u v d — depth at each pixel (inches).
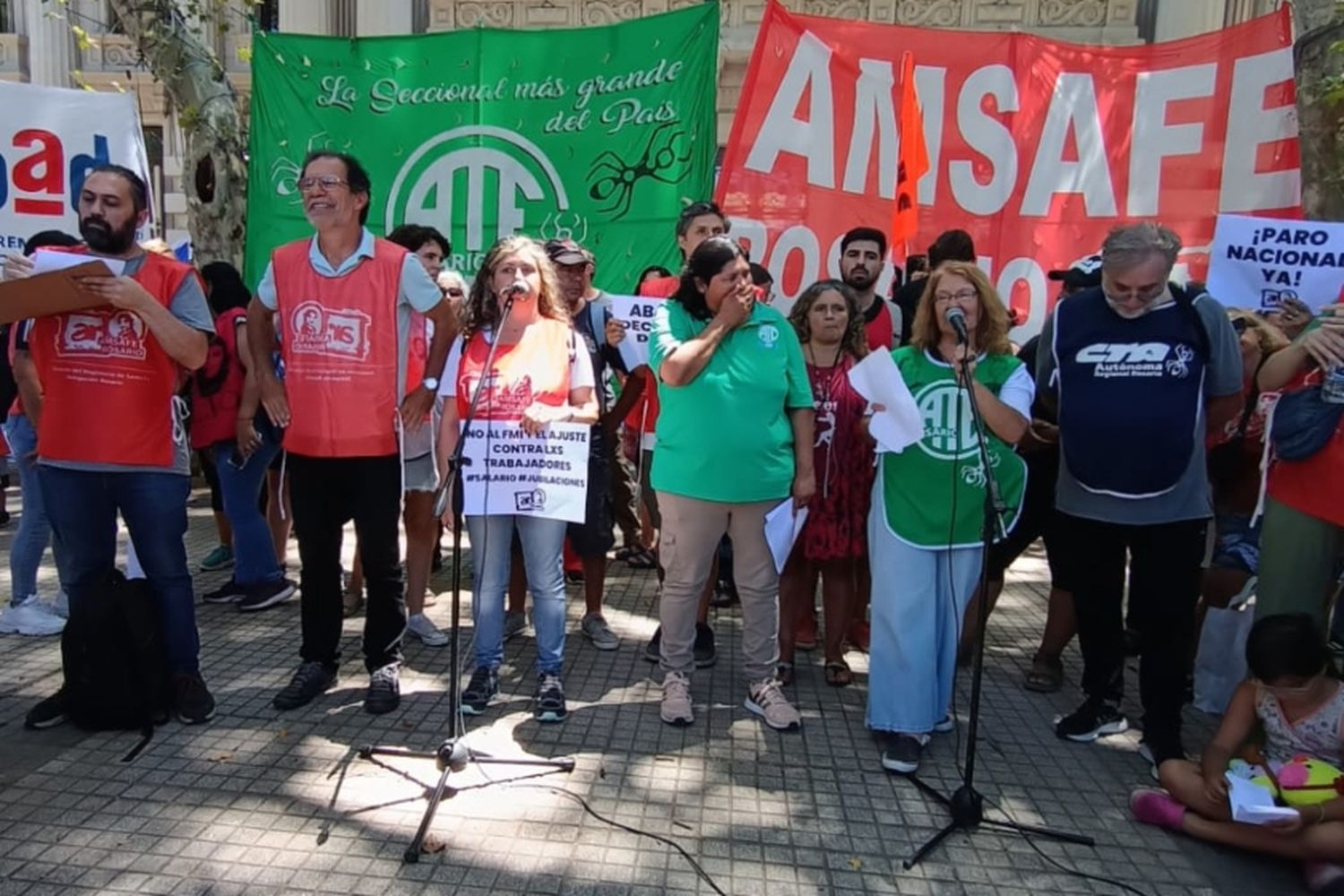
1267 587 124.8
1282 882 101.8
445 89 209.0
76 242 156.0
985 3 426.3
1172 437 117.6
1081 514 126.7
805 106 187.6
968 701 150.3
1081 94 190.1
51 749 121.0
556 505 131.4
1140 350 119.3
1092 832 110.5
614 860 100.7
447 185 210.5
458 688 114.7
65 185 222.5
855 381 124.3
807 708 143.8
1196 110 185.5
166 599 128.0
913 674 124.1
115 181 118.8
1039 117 191.0
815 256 190.2
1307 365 115.6
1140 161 189.5
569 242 158.6
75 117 222.4
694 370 124.5
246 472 175.6
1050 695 153.6
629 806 112.3
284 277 129.7
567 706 140.9
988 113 191.0
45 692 139.6
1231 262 143.6
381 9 425.7
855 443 147.3
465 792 113.5
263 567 179.6
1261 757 111.5
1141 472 119.2
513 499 130.9
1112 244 116.3
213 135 299.1
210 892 92.4
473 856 100.3
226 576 204.1
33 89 218.5
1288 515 121.4
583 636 173.8
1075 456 124.3
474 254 210.7
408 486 160.9
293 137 215.3
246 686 143.2
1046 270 193.9
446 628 171.0
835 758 127.0
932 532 123.2
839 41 187.8
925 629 124.3
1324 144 173.6
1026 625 192.2
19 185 218.7
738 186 187.8
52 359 120.1
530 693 146.2
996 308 121.6
